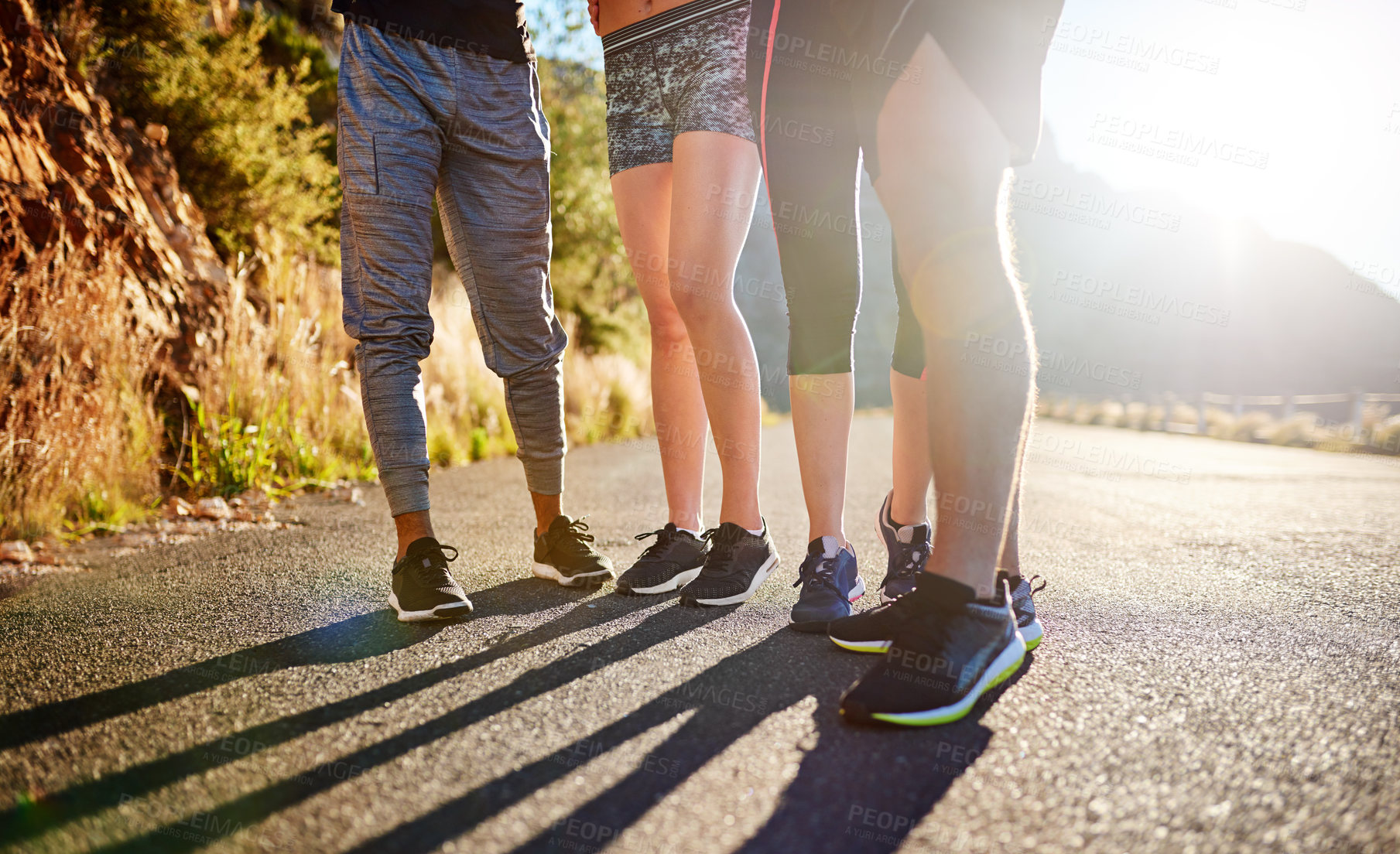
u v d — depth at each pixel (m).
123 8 5.18
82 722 1.09
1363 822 0.79
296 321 4.68
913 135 1.13
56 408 2.87
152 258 4.09
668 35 1.83
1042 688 1.19
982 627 1.11
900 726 1.04
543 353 1.92
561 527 1.96
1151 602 1.76
